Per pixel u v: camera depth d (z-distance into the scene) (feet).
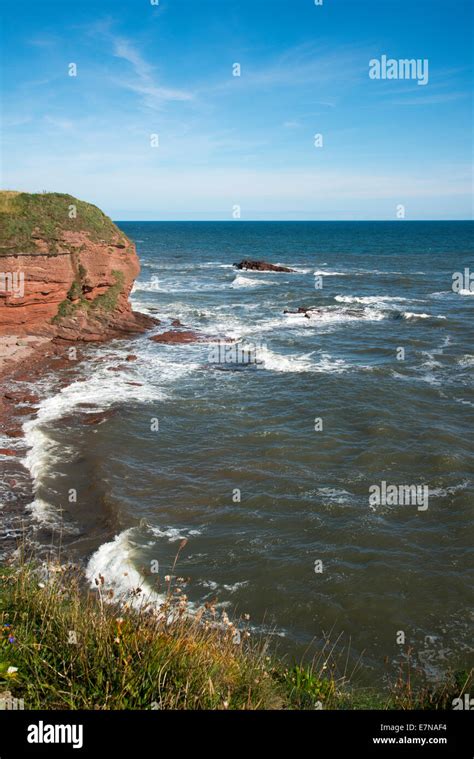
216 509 43.91
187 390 73.56
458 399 69.46
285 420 62.54
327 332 110.32
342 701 19.81
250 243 402.93
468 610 33.01
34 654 15.97
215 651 18.98
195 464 51.65
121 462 51.31
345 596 33.99
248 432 59.00
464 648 30.07
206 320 121.60
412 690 26.53
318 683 20.94
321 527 41.16
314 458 52.85
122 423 60.64
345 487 47.29
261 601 33.40
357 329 112.98
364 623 31.94
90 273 97.91
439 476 48.96
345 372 81.56
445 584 35.12
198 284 179.42
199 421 62.23
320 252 316.60
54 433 57.82
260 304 142.61
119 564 36.01
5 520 41.16
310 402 68.18
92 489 46.39
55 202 95.14
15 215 88.17
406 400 68.64
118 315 105.40
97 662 15.93
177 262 254.27
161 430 59.41
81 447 54.60
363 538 39.81
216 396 71.00
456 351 93.81
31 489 46.21
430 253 304.09
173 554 37.83
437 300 148.56
